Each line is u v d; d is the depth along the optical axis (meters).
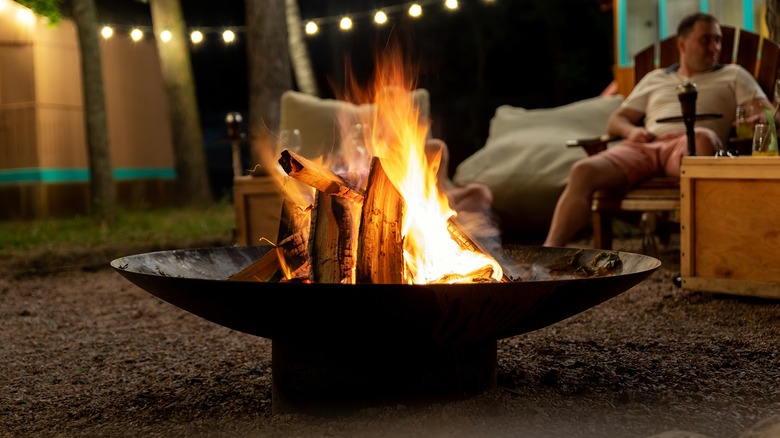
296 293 1.82
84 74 8.50
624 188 4.72
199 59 15.71
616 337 3.07
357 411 2.03
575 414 2.03
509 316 1.92
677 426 1.96
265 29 8.22
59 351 3.23
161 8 10.52
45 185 9.54
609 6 9.16
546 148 6.51
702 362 2.64
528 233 6.58
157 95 11.59
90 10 8.53
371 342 1.98
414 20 14.91
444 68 15.22
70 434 2.09
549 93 15.51
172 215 9.56
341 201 2.14
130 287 5.02
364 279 2.02
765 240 3.51
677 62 5.52
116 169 10.70
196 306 2.01
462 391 2.08
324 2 15.25
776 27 4.67
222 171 15.71
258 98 8.24
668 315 3.45
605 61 15.06
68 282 5.39
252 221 5.40
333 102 6.32
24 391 2.60
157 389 2.53
